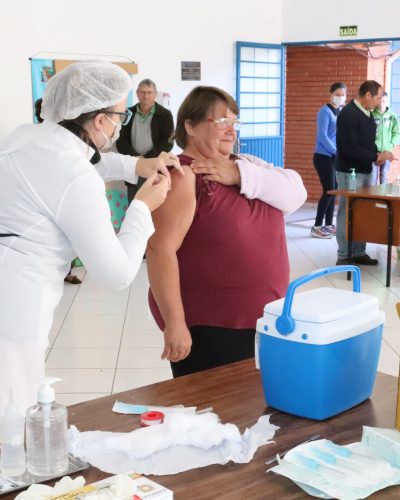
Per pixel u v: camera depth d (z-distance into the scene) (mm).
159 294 2061
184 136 2199
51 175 1705
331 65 10805
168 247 2055
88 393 3754
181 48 8039
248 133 9055
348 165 6715
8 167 1754
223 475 1358
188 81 8172
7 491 1285
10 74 6664
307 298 1684
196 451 1438
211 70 8391
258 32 8781
